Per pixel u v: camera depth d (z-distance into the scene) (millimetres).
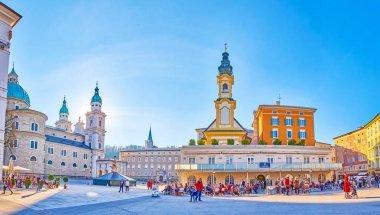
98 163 137625
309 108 82812
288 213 20141
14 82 114188
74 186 69875
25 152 92125
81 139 144375
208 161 71062
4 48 42500
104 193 48812
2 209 22469
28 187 49188
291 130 81250
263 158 70812
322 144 112250
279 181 53750
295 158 72062
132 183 84250
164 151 170875
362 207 22250
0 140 41531
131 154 175000
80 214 21094
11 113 92750
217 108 84000
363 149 98000
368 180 60312
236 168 67188
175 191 49094
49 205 27016
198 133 122250
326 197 36750
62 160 119375
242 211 22297
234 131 81000
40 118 98000
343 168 110938
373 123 89000
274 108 81188
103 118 149125
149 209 24750
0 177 41719
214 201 34000
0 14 41719
